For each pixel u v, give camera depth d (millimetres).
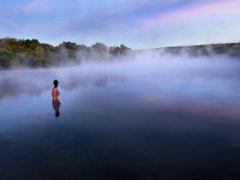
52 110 15883
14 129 12109
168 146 9289
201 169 7480
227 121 11969
